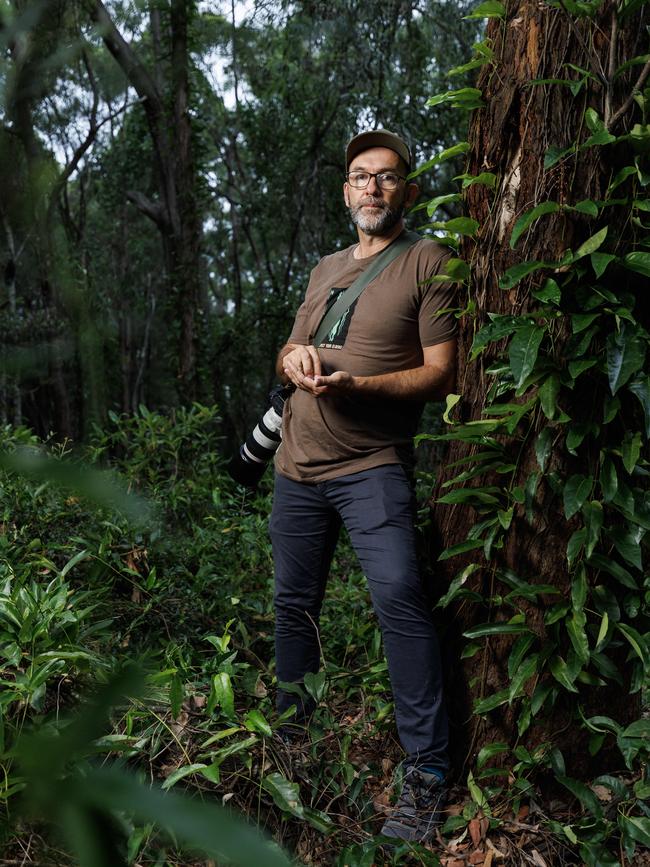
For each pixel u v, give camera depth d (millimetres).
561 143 2035
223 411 12797
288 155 13141
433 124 10617
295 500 2531
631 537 2102
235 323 13008
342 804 2152
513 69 2078
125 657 2129
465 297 2332
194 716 2082
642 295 2098
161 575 3049
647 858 2127
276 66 12633
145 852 1616
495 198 2162
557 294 1960
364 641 2957
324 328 2539
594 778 2281
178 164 11625
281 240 15414
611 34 1960
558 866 2088
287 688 2312
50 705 1836
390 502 2346
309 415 2463
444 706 2271
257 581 3721
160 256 16297
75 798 219
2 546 2703
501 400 2227
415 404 2479
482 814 2137
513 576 2215
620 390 2094
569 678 2096
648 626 2248
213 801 1868
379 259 2486
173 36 11414
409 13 10484
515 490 2152
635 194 2023
